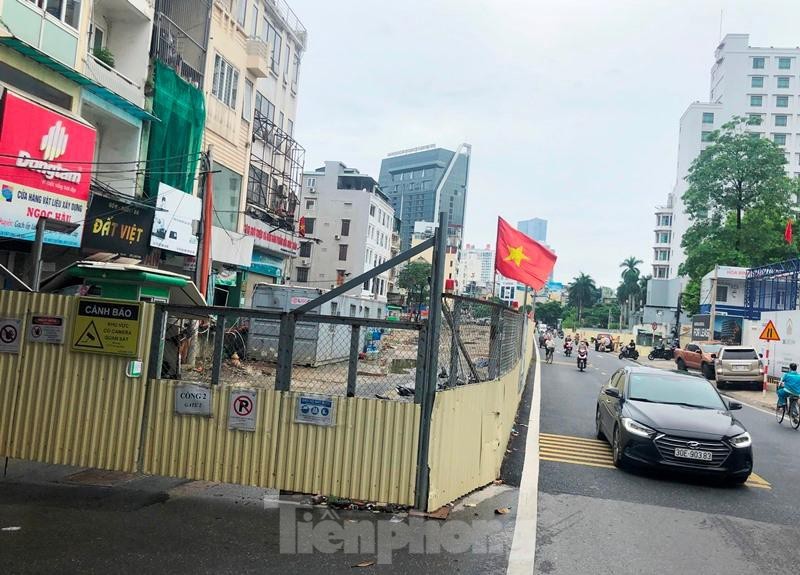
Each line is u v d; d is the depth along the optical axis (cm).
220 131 2131
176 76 1756
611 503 679
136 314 589
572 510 639
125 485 601
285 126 3300
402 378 605
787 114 8900
